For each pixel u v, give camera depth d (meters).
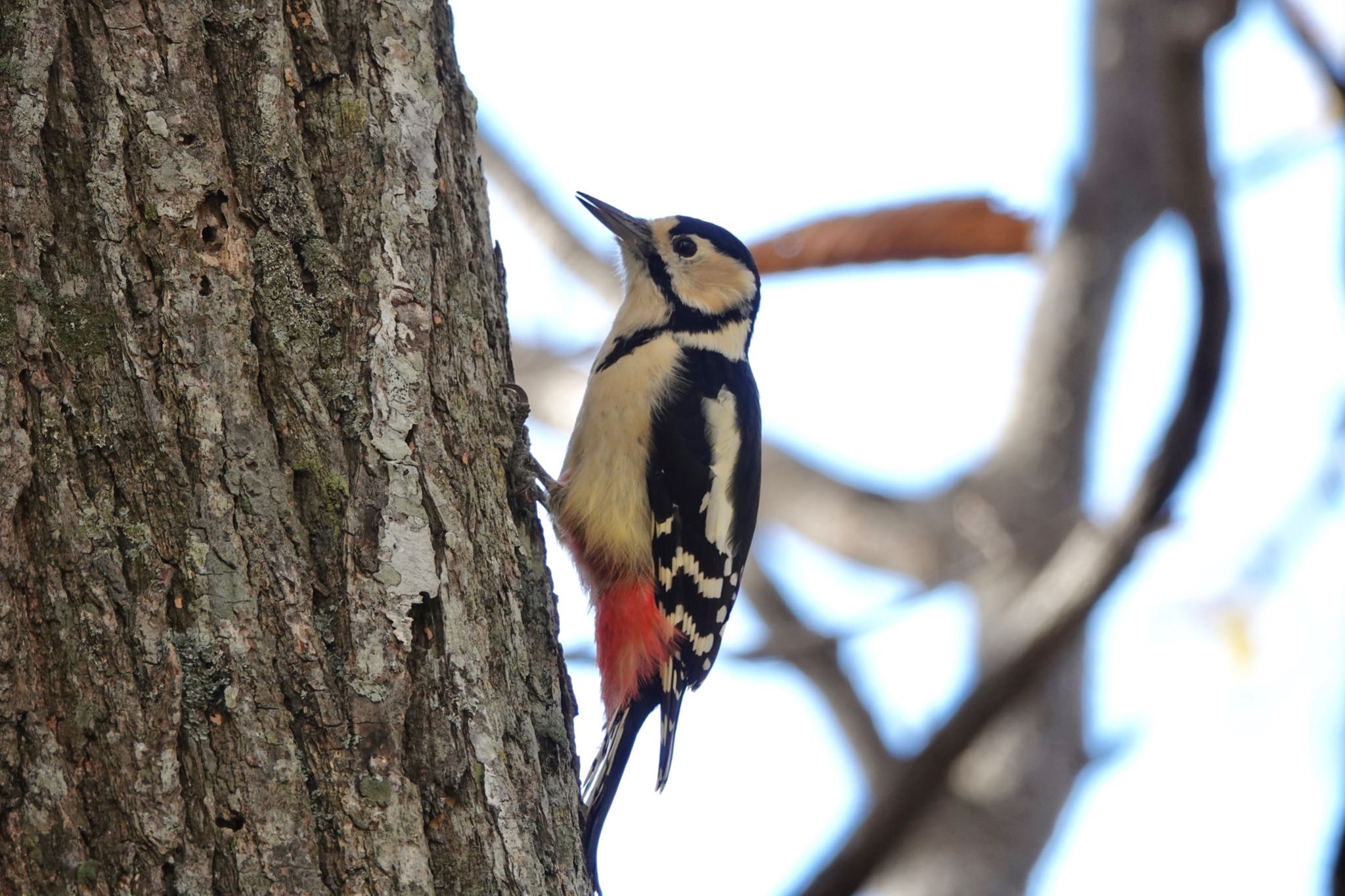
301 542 6.36
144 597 5.99
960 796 15.66
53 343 6.18
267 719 6.03
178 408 6.29
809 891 9.65
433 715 6.45
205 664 5.98
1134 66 16.91
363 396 6.76
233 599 6.12
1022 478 16.84
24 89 6.42
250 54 6.93
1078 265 17.11
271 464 6.41
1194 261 9.45
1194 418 9.70
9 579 5.89
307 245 6.84
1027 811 15.50
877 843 9.68
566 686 7.78
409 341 7.01
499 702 6.83
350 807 6.07
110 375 6.22
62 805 5.73
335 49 7.28
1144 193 16.94
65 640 5.89
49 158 6.41
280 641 6.16
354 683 6.25
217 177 6.70
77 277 6.31
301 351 6.64
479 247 8.05
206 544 6.14
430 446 6.96
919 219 10.83
